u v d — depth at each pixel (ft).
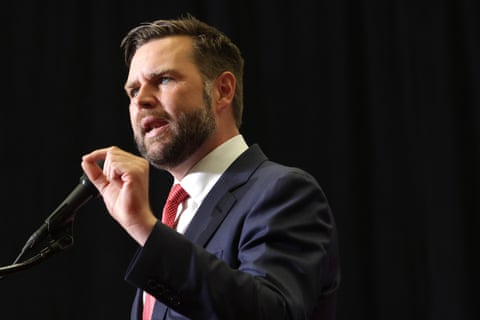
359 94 24.63
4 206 24.35
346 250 23.07
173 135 10.82
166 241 8.13
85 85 25.61
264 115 24.64
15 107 25.31
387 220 23.08
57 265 23.71
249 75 25.00
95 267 23.62
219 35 12.17
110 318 23.20
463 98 23.86
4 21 26.09
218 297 7.89
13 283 23.40
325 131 24.21
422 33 24.26
